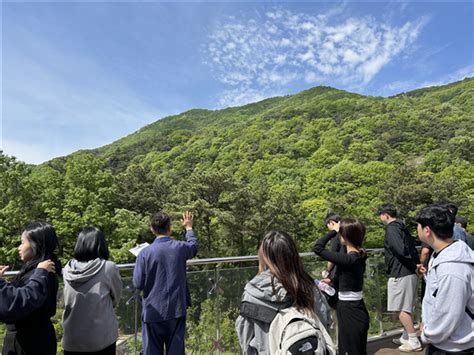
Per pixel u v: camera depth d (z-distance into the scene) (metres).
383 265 4.29
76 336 1.99
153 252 2.38
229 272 3.49
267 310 1.43
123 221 20.62
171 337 2.34
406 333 3.53
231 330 3.41
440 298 1.55
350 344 2.51
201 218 23.36
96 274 2.07
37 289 1.60
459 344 1.53
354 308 2.53
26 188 20.72
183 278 2.45
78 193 20.56
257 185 26.89
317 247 2.69
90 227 2.23
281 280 1.45
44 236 1.83
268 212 24.06
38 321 1.72
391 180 28.12
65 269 2.09
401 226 3.37
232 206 24.19
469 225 23.62
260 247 1.58
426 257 3.39
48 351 1.74
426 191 23.47
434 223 1.71
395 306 3.41
